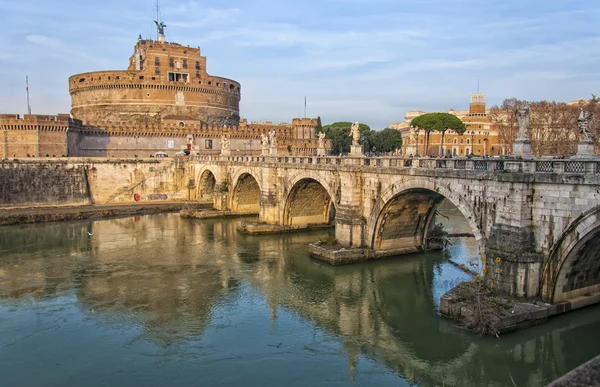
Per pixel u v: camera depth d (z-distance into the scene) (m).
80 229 67.69
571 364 27.56
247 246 56.41
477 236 33.78
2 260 50.00
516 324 29.09
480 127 143.50
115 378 26.39
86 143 108.38
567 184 28.11
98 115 131.62
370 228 47.03
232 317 35.03
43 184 83.00
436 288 40.84
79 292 40.00
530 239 30.39
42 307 36.59
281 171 62.62
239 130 127.88
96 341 30.86
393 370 27.39
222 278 44.12
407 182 40.91
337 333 32.38
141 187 92.06
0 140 92.31
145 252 53.81
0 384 25.78
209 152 123.81
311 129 142.25
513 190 30.47
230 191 78.94
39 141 94.75
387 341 31.12
